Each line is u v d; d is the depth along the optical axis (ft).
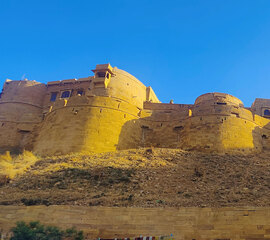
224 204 55.83
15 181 74.23
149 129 117.60
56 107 115.65
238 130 101.55
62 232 46.83
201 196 61.77
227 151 95.91
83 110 107.55
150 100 138.92
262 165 84.12
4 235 47.34
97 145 99.86
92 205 56.85
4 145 123.95
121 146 105.60
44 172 78.02
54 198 60.85
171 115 118.32
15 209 55.98
